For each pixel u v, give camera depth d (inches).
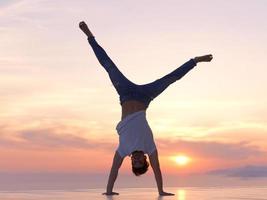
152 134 243.0
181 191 274.4
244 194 240.8
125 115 249.8
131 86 259.6
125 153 241.1
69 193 259.9
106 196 231.6
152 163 242.1
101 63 279.6
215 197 219.9
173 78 268.4
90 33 283.9
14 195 241.6
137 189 321.1
